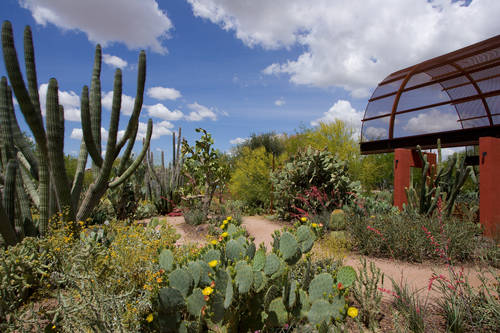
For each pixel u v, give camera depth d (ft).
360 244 14.25
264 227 21.52
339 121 40.55
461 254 12.51
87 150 15.15
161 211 29.99
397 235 13.32
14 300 7.34
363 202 21.03
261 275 5.70
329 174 23.17
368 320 7.10
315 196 22.43
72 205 13.02
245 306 5.79
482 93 28.35
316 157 22.84
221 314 4.93
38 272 8.20
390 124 31.83
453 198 16.98
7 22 10.58
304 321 6.16
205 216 22.21
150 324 5.69
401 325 6.99
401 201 22.11
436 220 14.74
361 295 7.52
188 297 5.33
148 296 6.04
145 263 8.20
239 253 6.24
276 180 26.13
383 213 19.57
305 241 6.98
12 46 10.72
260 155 35.14
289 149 52.21
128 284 7.41
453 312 7.01
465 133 21.26
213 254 6.35
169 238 12.29
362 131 35.45
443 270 11.26
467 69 26.30
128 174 16.87
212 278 5.50
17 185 12.28
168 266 6.49
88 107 13.93
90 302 5.39
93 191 15.29
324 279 6.11
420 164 23.67
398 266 11.98
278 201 25.67
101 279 6.91
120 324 5.16
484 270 11.12
